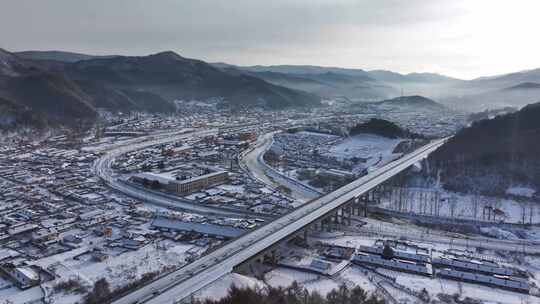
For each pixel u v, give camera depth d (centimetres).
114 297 14212
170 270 16375
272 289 15025
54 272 17400
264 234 19325
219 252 17138
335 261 19188
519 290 16638
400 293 16275
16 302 15062
